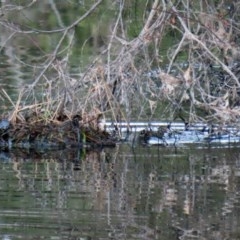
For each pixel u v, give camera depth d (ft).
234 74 47.55
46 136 47.98
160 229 32.91
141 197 36.86
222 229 32.83
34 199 36.50
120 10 48.08
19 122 48.49
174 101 48.75
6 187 38.47
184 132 48.83
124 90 47.73
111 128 48.55
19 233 32.22
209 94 47.83
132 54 47.21
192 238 31.78
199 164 42.91
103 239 31.76
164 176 40.52
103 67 47.73
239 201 36.29
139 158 44.47
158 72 48.44
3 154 46.01
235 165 42.78
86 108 48.57
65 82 48.29
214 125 48.47
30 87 48.93
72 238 31.81
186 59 51.42
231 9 50.62
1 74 60.54
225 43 46.96
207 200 36.47
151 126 49.29
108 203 35.99
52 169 42.11
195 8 50.37
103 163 43.39
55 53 49.03
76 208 35.24
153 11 47.55
